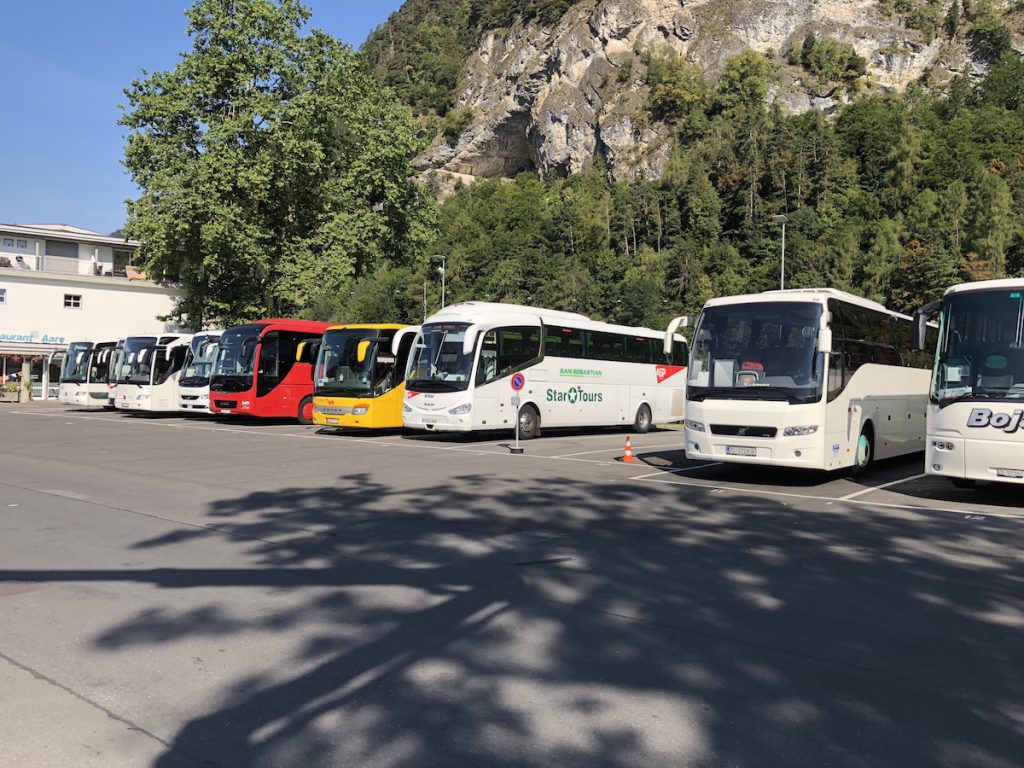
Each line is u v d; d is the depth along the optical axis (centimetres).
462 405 1978
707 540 874
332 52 4097
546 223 14650
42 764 359
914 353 1756
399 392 2316
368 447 1906
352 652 506
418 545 823
